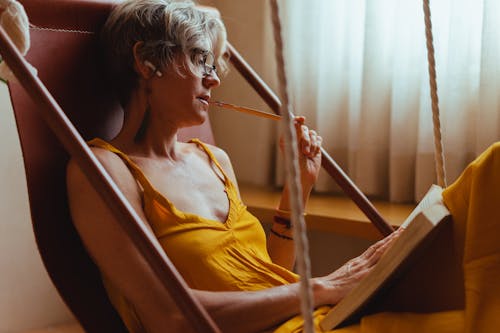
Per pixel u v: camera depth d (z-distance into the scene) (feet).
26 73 3.47
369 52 6.45
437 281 3.42
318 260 7.08
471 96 6.26
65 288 3.96
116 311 4.08
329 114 6.88
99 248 3.71
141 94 4.21
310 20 6.82
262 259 4.29
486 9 5.90
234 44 7.48
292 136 2.47
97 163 3.43
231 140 7.67
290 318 3.82
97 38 4.45
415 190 6.42
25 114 4.00
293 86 6.97
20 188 6.32
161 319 3.62
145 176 4.07
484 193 3.16
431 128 6.29
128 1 4.23
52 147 4.08
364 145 6.61
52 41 4.26
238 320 3.66
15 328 6.50
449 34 6.13
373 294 3.26
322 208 6.35
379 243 4.15
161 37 4.09
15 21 3.78
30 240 6.47
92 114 4.38
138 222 3.34
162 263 3.28
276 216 4.83
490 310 3.07
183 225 4.04
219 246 4.12
